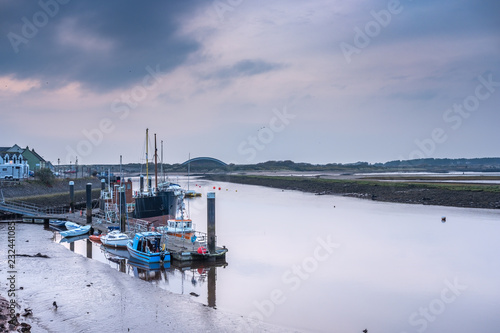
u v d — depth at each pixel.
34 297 32.47
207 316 29.45
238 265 43.59
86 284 36.25
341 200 112.31
